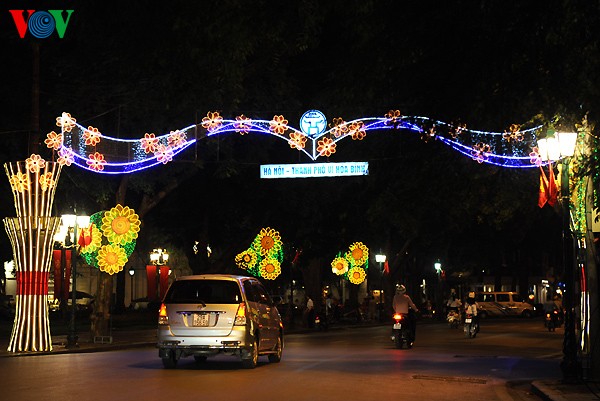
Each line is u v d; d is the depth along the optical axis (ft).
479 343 112.57
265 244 138.41
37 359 76.79
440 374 65.62
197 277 67.77
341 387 54.70
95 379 57.62
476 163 65.77
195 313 66.18
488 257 230.48
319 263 184.55
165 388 52.54
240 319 66.03
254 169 127.34
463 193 68.54
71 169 104.53
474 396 52.39
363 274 165.78
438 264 229.25
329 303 190.19
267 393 50.67
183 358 78.33
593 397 49.88
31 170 87.81
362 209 151.33
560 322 172.55
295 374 62.59
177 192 135.23
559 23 43.14
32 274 87.81
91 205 120.67
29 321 87.56
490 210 92.17
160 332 66.49
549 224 219.41
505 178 85.81
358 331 161.58
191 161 98.32
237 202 135.64
